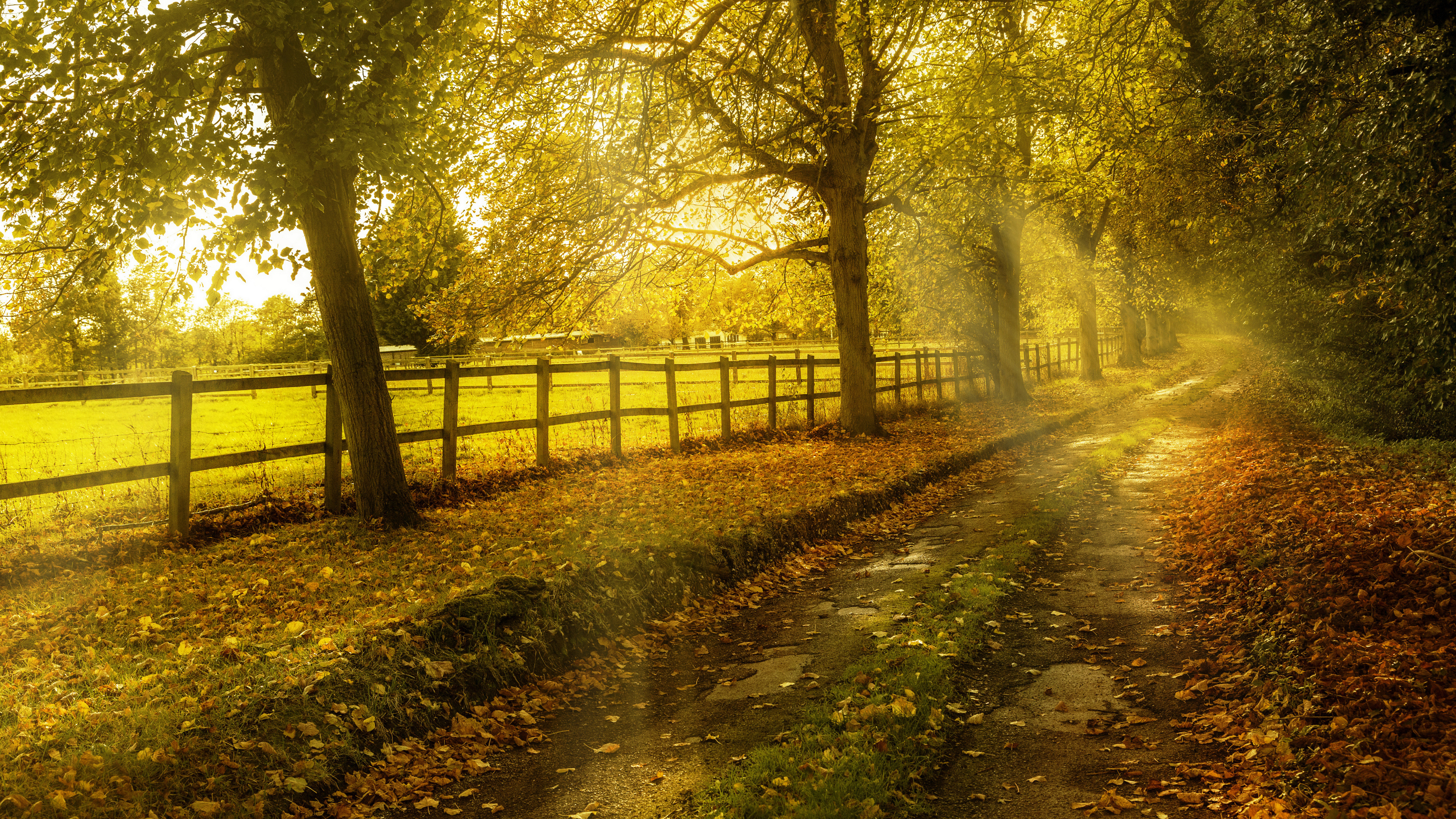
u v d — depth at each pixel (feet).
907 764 13.84
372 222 31.83
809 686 17.71
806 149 50.52
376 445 27.66
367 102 22.74
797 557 29.63
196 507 27.76
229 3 21.34
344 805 13.07
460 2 25.36
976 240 78.18
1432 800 11.09
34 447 51.11
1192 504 34.63
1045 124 47.26
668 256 56.18
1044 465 49.57
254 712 13.99
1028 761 14.28
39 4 20.52
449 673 16.74
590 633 20.31
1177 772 13.62
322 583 21.13
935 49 55.93
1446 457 33.94
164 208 21.25
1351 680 14.79
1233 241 47.65
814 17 30.04
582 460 41.11
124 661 16.06
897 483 40.01
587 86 31.78
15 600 19.62
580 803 13.33
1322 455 39.42
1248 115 39.34
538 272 46.73
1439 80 20.25
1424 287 21.97
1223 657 18.37
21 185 22.74
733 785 13.26
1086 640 20.49
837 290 57.62
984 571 26.21
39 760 12.14
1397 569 19.49
